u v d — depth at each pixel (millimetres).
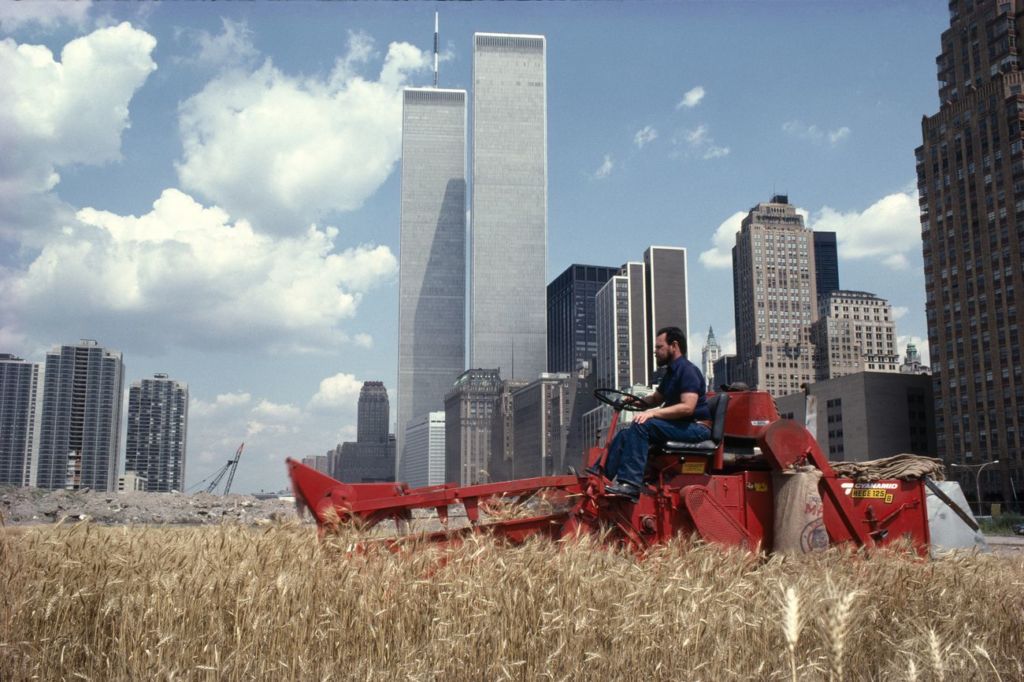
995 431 124000
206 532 6820
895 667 4879
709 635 5172
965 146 133250
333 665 4793
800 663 4773
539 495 8078
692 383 8102
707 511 7828
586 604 5297
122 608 4934
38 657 4684
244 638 4828
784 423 7973
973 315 129750
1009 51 131750
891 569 6660
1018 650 5488
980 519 82438
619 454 8047
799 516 7781
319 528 6707
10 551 5305
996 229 126250
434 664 4848
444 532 7207
